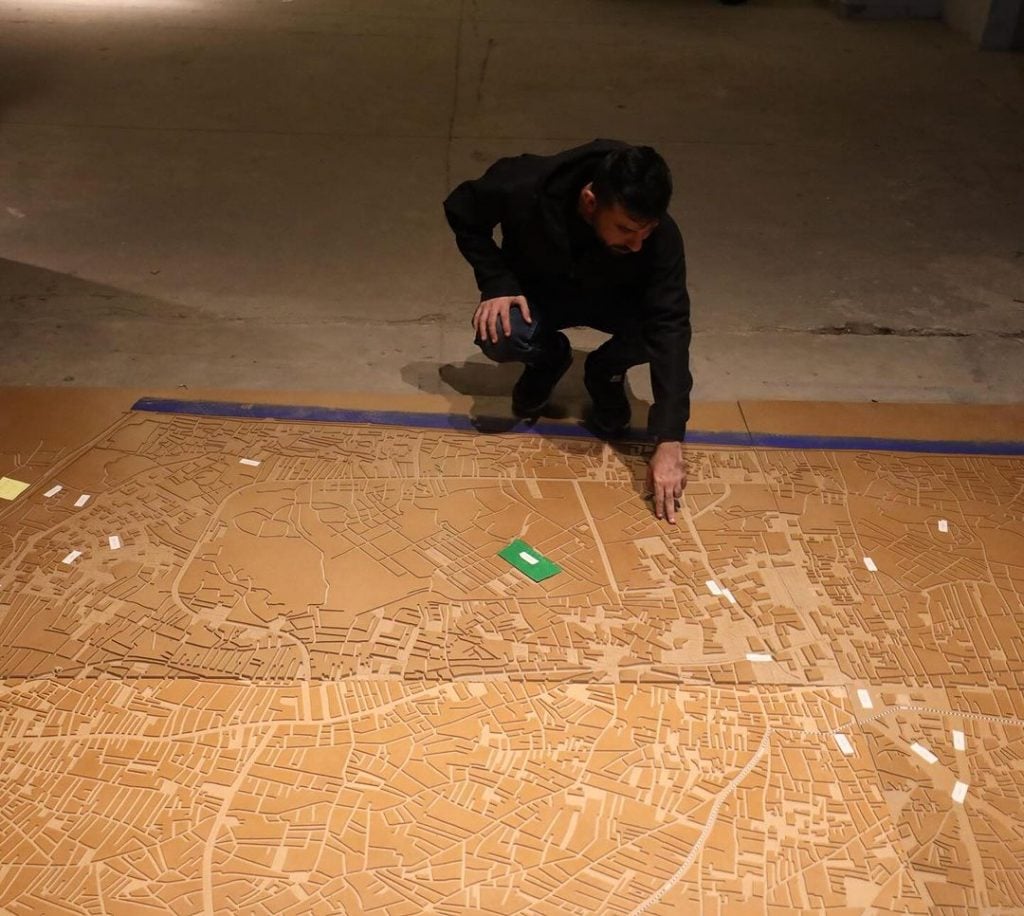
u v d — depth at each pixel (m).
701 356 3.26
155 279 3.56
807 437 2.81
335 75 5.55
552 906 1.66
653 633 2.17
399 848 1.74
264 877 1.68
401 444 2.73
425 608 2.21
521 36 6.34
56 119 4.80
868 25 6.82
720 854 1.75
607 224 2.07
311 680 2.03
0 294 3.40
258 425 2.77
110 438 2.69
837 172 4.63
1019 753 1.95
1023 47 6.39
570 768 1.88
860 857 1.75
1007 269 3.87
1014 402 3.06
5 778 1.82
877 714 2.01
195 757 1.87
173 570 2.27
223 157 4.53
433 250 3.87
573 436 2.79
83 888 1.66
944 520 2.53
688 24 6.72
